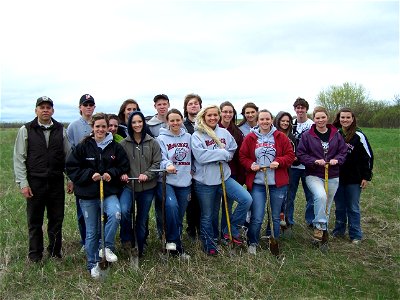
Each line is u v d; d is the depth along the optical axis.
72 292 5.10
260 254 6.01
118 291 5.04
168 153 5.96
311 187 6.50
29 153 5.63
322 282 5.35
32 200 5.70
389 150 17.73
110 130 6.36
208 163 6.01
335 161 6.40
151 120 6.80
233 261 5.78
